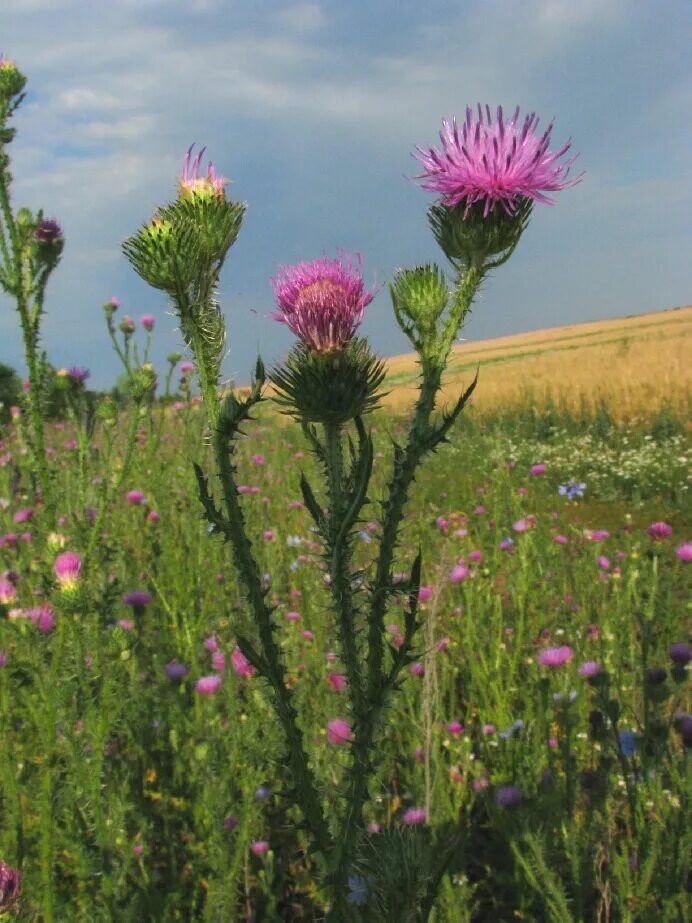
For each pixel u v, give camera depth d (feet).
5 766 1.24
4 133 1.58
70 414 1.78
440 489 4.57
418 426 0.77
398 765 1.61
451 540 2.88
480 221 0.86
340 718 1.51
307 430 0.78
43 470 1.65
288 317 0.83
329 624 2.00
